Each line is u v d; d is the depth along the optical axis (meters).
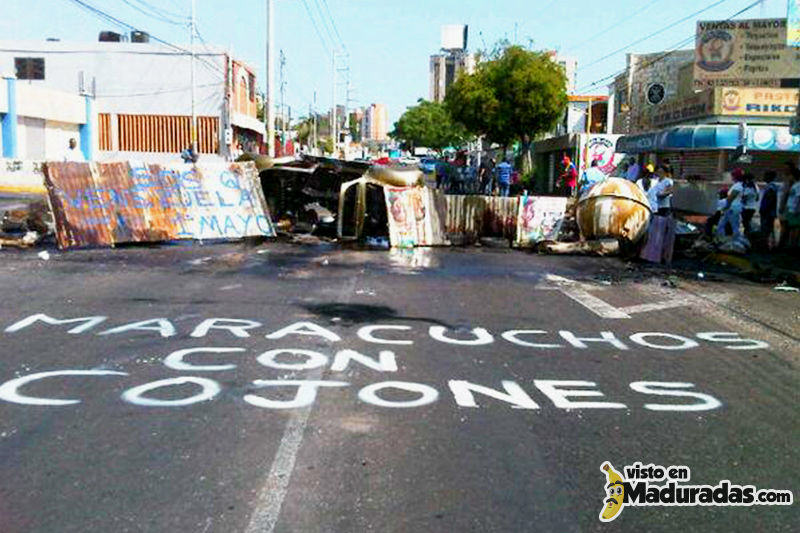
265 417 5.11
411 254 14.37
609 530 3.74
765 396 6.03
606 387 6.10
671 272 12.90
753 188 15.68
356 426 4.99
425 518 3.77
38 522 3.63
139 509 3.78
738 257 14.22
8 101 32.22
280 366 6.32
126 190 14.40
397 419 5.15
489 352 7.05
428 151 112.88
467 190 40.03
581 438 4.94
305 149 76.75
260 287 10.06
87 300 8.84
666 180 16.42
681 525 3.84
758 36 28.27
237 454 4.48
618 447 4.81
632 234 15.03
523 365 6.65
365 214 15.97
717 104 25.23
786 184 15.67
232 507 3.82
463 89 43.25
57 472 4.18
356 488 4.07
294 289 9.98
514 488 4.15
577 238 16.22
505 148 44.75
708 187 21.89
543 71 40.88
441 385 5.96
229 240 15.39
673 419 5.39
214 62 43.97
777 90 25.02
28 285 9.74
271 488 4.04
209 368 6.20
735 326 8.61
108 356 6.47
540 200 16.36
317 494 3.99
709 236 16.06
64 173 13.80
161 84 43.88
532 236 16.19
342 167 16.58
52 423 4.91
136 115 44.00
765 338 8.07
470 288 10.57
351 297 9.54
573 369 6.59
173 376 5.96
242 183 15.74
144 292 9.45
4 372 5.95
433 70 136.12
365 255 13.96
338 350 6.89
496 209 16.39
